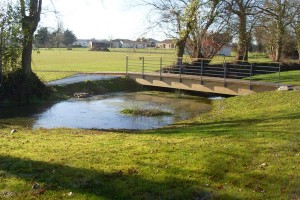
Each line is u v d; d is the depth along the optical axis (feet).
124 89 91.61
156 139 32.65
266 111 47.32
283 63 123.34
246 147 27.20
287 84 71.97
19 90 65.82
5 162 24.04
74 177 21.27
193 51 104.22
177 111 61.62
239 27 105.09
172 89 90.27
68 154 26.18
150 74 92.73
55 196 18.99
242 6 103.24
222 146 27.68
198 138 31.81
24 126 47.47
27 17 65.72
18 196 18.92
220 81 78.69
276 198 19.16
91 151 27.14
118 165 23.43
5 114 56.29
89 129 44.96
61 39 348.79
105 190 19.76
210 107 66.13
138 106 64.80
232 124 39.91
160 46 254.27
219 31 103.50
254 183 20.92
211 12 97.55
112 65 144.66
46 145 29.99
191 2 94.48
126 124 50.47
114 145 29.66
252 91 73.87
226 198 19.17
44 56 209.97
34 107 63.31
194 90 83.92
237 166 23.26
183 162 23.99
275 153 25.58
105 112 59.88
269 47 168.35
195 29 99.55
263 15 114.42
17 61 67.31
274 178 21.42
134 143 30.40
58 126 48.39
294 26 131.54
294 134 30.81
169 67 99.55
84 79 89.76
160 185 20.48
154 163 23.80
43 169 22.56
